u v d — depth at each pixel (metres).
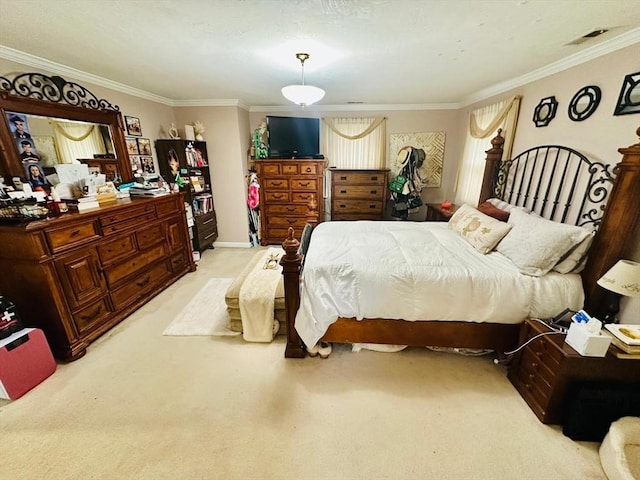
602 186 1.89
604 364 1.41
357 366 1.97
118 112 2.92
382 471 1.30
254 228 4.58
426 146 4.41
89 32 1.72
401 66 2.38
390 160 4.53
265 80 2.84
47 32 1.72
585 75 2.01
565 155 2.20
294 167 4.18
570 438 1.45
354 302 1.90
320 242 2.44
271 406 1.65
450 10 1.46
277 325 2.27
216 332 2.36
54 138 2.33
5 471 1.30
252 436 1.47
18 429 1.49
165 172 3.70
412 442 1.44
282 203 4.36
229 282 3.27
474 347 1.96
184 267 3.45
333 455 1.37
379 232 2.77
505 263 1.98
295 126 4.11
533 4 1.39
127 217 2.51
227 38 1.81
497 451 1.39
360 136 4.41
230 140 4.08
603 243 1.68
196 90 3.32
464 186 3.96
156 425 1.52
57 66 2.33
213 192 4.35
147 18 1.55
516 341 1.90
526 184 2.64
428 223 3.12
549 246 1.79
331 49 2.01
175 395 1.72
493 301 1.79
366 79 2.80
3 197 1.81
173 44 1.92
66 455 1.37
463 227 2.59
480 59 2.21
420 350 2.14
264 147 4.25
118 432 1.48
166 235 3.07
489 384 1.82
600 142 1.91
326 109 4.38
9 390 1.64
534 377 1.62
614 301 1.73
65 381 1.82
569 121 2.16
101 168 2.78
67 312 1.98
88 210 2.19
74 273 2.03
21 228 1.71
